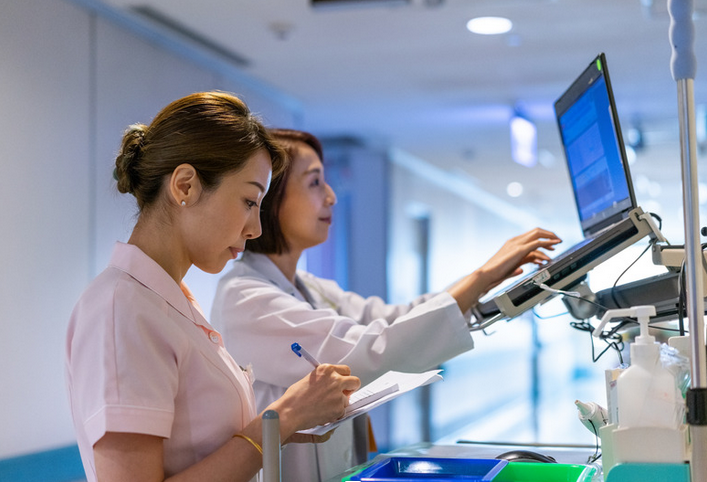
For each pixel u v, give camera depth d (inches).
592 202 74.1
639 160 368.8
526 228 733.9
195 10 175.3
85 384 44.9
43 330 153.2
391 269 362.0
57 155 157.6
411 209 405.7
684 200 44.3
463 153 366.6
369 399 53.8
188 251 50.8
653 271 69.1
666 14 171.2
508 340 625.0
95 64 168.9
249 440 46.8
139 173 50.2
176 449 47.6
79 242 163.5
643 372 42.8
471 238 548.7
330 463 70.2
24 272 148.5
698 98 263.7
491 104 269.1
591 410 55.0
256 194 50.8
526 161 269.7
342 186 349.1
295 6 172.9
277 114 250.7
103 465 43.5
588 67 69.1
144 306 46.4
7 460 141.8
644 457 41.9
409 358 67.2
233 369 52.2
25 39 149.9
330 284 91.0
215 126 48.8
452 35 193.9
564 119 80.3
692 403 42.2
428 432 290.7
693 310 43.0
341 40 197.5
